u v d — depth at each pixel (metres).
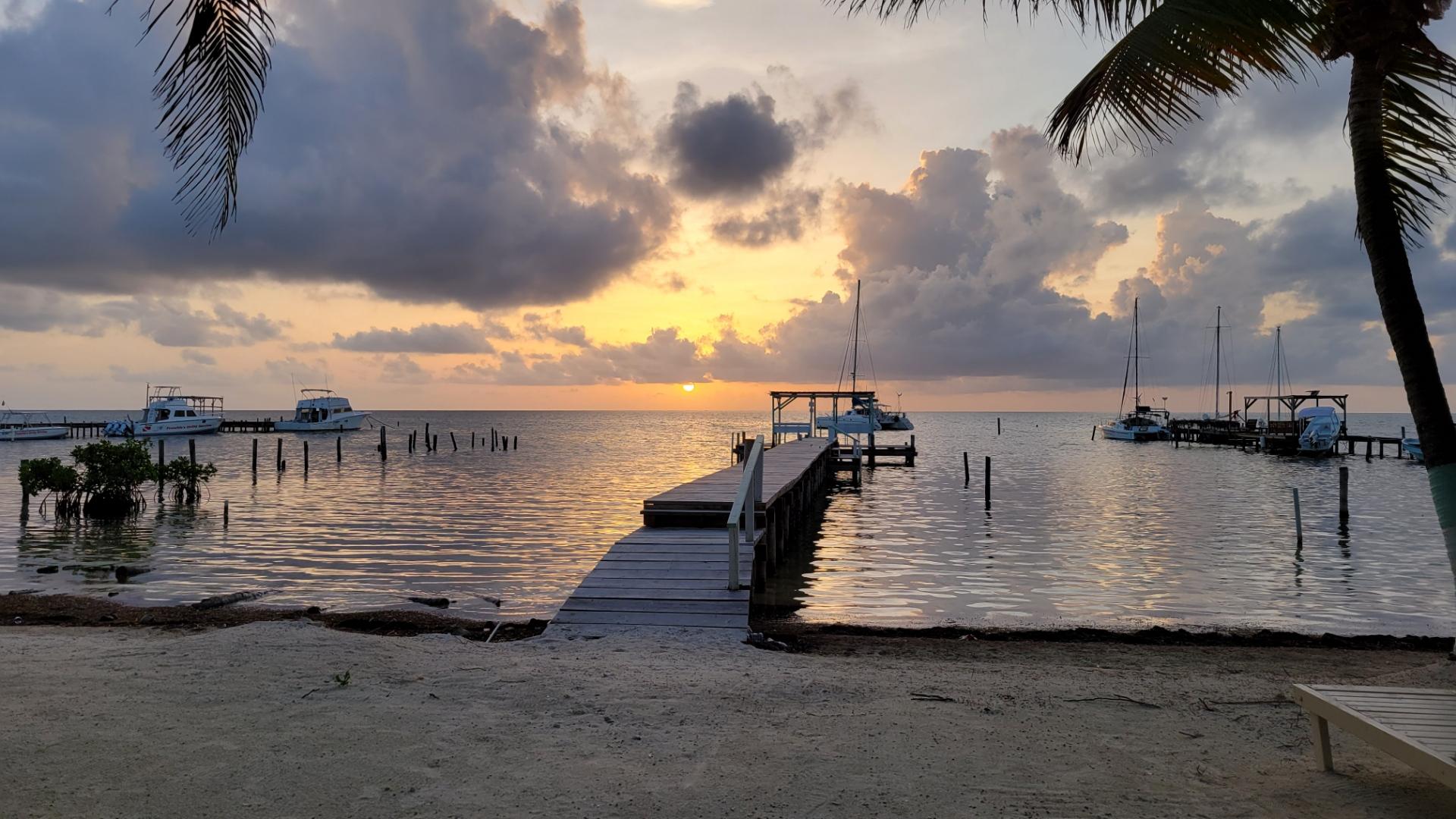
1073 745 4.75
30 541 18.36
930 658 7.82
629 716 5.14
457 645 7.33
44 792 3.78
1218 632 9.52
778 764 4.36
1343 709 3.96
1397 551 17.66
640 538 12.03
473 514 23.86
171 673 5.76
